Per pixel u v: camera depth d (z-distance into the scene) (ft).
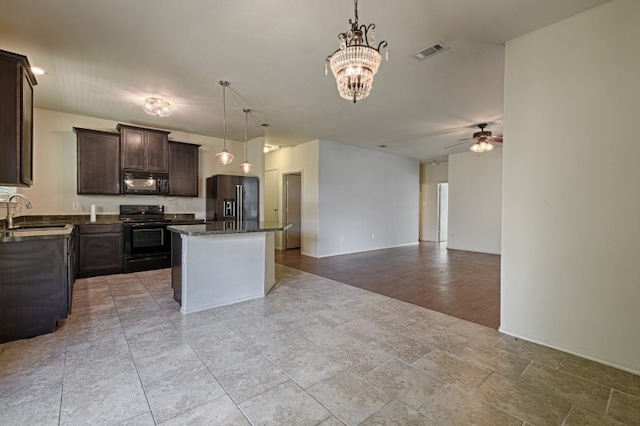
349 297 11.98
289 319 9.63
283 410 5.40
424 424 5.08
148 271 15.71
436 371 6.71
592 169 7.19
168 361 7.01
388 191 26.58
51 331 8.45
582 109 7.29
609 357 7.01
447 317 9.93
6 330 7.91
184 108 14.21
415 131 18.53
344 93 6.76
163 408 5.40
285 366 6.85
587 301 7.31
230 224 13.15
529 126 8.13
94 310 10.23
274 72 10.39
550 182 7.82
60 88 11.84
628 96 6.71
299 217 25.55
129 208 16.97
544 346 7.92
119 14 7.23
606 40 6.93
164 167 16.93
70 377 6.32
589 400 5.73
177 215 18.80
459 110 14.44
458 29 7.89
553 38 7.68
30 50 8.90
